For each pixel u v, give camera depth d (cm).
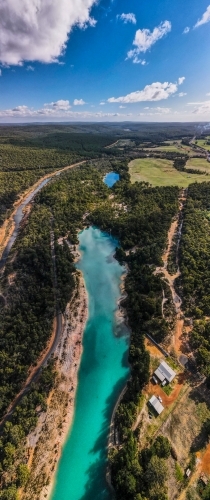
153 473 4822
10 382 7069
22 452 5644
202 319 8319
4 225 15638
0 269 11506
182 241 12069
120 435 6009
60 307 9306
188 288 9200
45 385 6938
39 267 10875
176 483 5069
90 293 10331
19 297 9612
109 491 5303
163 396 6550
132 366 7438
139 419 6141
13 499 4881
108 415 6569
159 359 7425
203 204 15350
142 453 5366
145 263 11319
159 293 9494
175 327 8219
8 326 8531
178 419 6097
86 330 8850
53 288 9981
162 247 11919
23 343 7900
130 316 9031
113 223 14400
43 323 8575
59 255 11925
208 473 5209
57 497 5291
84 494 5319
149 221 13838
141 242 12750
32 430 6072
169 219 13912
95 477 5531
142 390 6712
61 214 15562
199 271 9994
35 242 12569
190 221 13412
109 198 18138
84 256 12606
